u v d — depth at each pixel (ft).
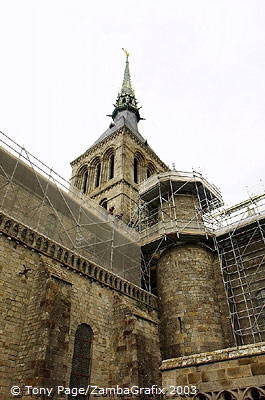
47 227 80.53
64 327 51.83
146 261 95.96
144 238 96.78
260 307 73.97
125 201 124.77
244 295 76.13
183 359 26.25
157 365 64.44
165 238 87.71
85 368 59.47
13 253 57.16
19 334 51.72
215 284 82.94
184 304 76.84
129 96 207.10
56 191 84.38
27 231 60.85
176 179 99.14
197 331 71.97
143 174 148.36
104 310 68.69
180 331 73.31
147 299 81.00
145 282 92.12
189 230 87.25
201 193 103.71
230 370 23.48
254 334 71.87
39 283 56.34
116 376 61.16
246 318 74.90
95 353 62.13
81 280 66.90
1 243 56.03
